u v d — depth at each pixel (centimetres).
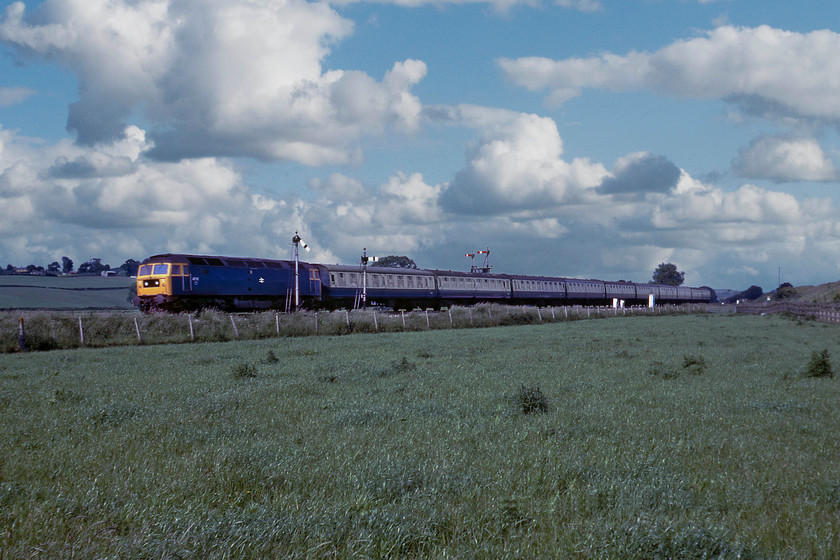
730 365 1884
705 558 481
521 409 1107
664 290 10700
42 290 13812
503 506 580
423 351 2367
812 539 535
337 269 5647
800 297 14638
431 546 514
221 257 4591
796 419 1050
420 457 783
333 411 1129
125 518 556
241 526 521
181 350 2641
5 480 687
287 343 3047
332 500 614
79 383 1530
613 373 1686
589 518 577
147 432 946
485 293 7131
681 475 709
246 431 945
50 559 460
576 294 8525
